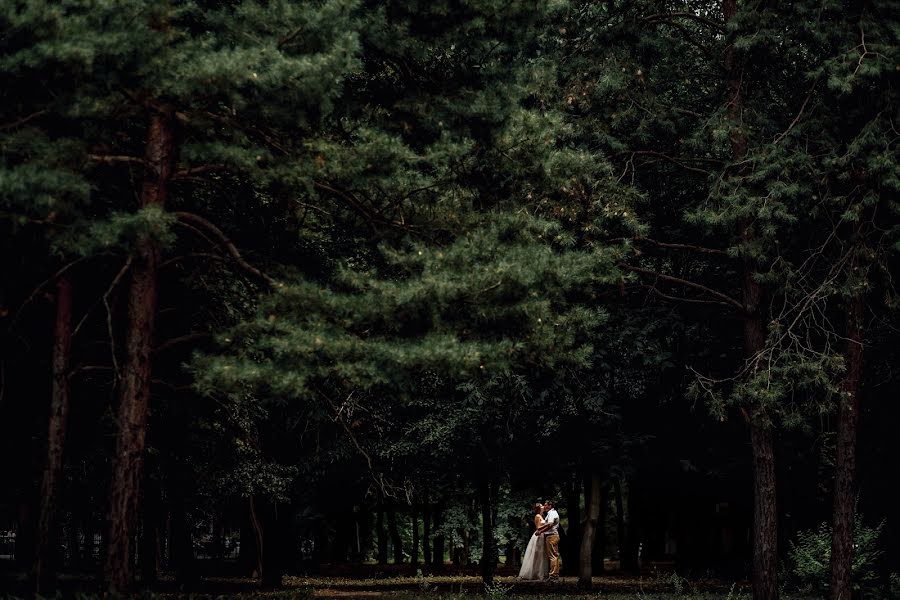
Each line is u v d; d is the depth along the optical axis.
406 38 15.04
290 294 13.59
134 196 14.98
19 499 21.27
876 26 19.50
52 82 12.54
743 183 20.12
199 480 22.66
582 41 21.30
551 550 28.06
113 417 16.31
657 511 37.09
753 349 20.84
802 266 19.98
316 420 23.39
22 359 16.91
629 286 22.28
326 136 14.55
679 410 28.39
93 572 31.22
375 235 15.44
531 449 28.23
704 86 23.34
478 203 16.30
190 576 31.12
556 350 15.29
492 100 15.62
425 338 13.66
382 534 41.47
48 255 14.79
